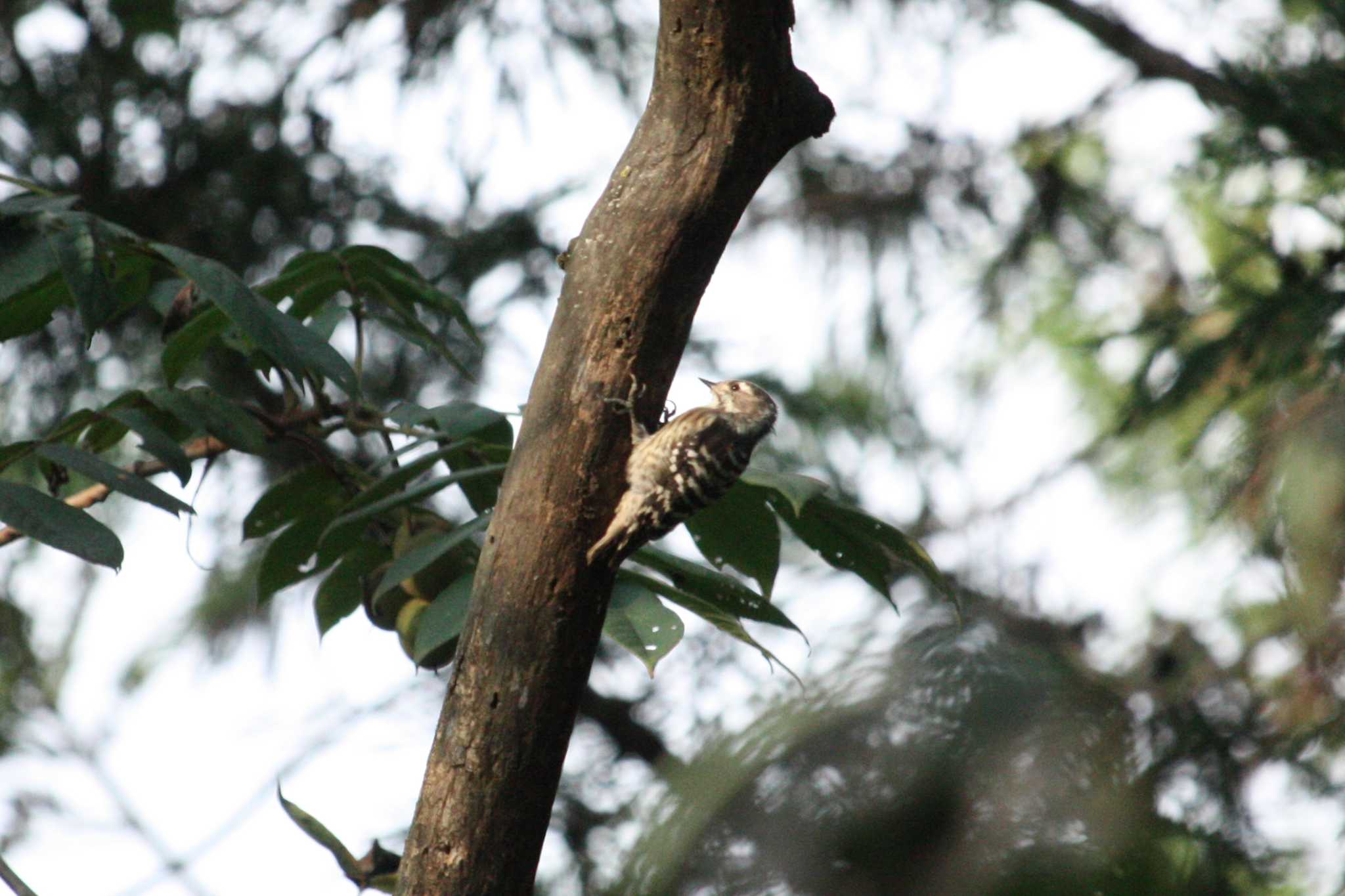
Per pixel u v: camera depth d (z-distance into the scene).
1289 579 10.66
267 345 7.00
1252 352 11.64
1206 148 12.98
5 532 7.99
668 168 6.34
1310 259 12.39
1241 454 11.06
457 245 14.96
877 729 8.00
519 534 6.25
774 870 7.48
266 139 14.85
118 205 14.51
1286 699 10.64
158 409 8.32
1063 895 7.30
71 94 14.48
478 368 14.59
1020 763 7.86
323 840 6.84
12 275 6.55
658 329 6.39
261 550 14.92
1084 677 8.69
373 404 14.27
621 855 11.62
